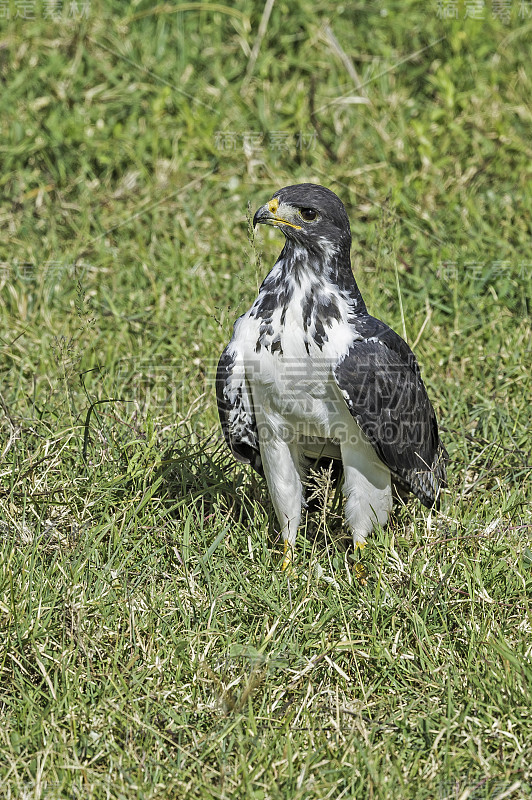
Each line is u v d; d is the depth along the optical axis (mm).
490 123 15500
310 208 8172
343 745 6758
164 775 6527
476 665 7359
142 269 13000
